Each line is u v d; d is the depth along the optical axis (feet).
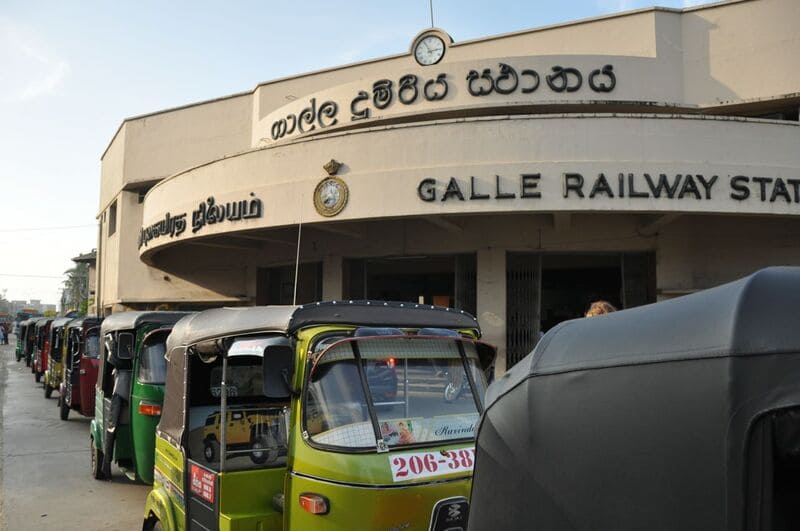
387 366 13.89
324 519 12.08
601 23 52.70
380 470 12.25
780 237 46.32
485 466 7.07
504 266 50.21
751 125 40.57
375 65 63.36
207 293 74.38
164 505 16.63
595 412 5.96
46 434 41.14
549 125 41.29
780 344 5.02
